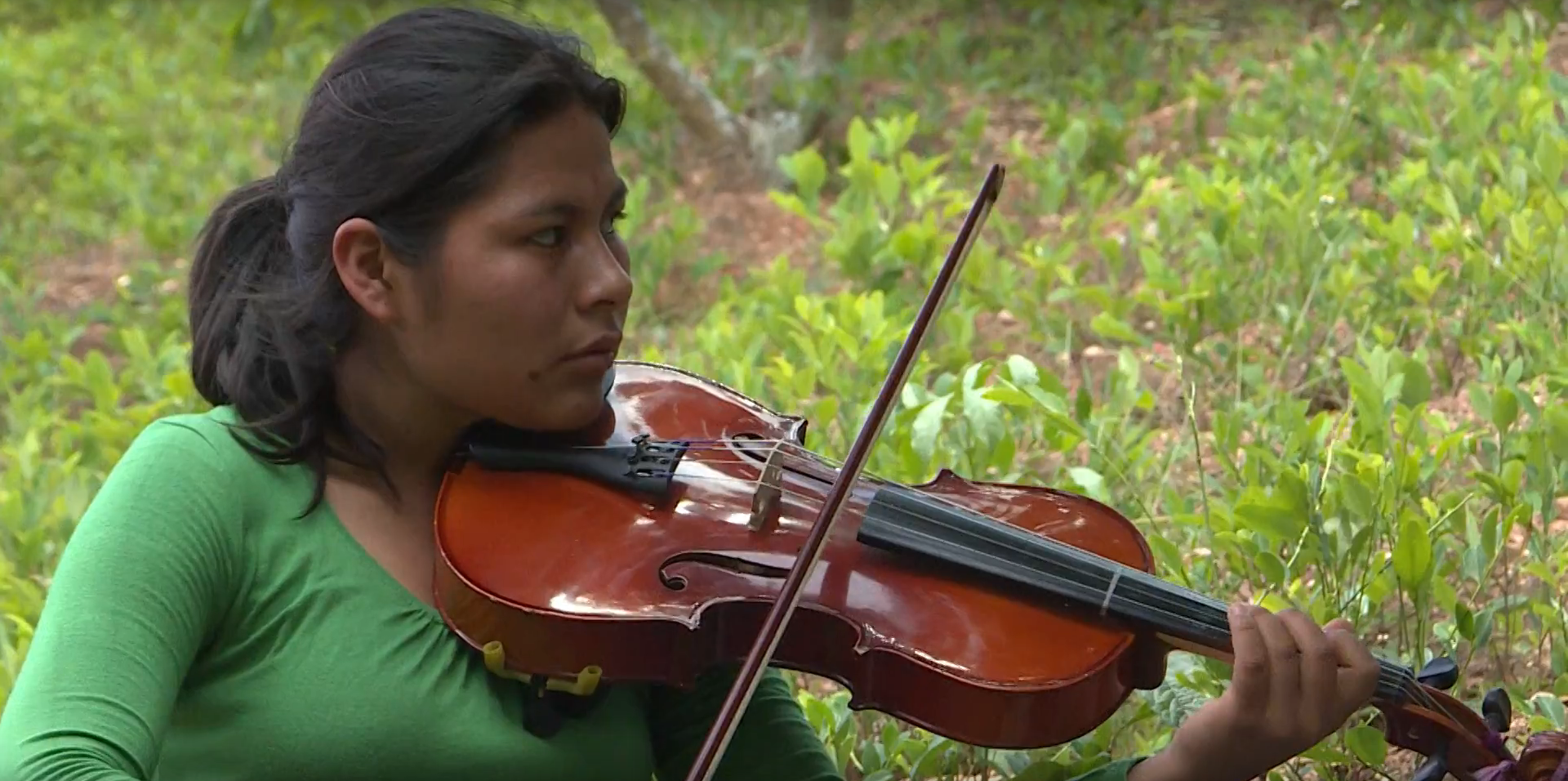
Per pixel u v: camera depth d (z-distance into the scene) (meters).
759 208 7.96
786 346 5.45
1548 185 5.14
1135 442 4.37
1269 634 2.14
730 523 2.44
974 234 2.44
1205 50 8.98
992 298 5.71
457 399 2.26
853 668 2.32
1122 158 7.55
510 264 2.19
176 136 9.48
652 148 8.75
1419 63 8.03
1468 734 2.24
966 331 5.11
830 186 8.31
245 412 2.26
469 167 2.16
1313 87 7.45
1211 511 3.58
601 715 2.30
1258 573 3.58
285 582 2.18
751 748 2.50
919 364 4.68
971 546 2.40
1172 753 2.24
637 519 2.41
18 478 4.72
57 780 1.91
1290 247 5.38
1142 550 2.49
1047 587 2.34
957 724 2.27
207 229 2.39
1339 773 3.13
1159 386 5.21
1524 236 4.85
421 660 2.20
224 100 10.09
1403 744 2.28
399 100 2.16
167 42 11.54
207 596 2.13
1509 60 7.67
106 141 9.29
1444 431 3.96
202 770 2.16
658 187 8.35
